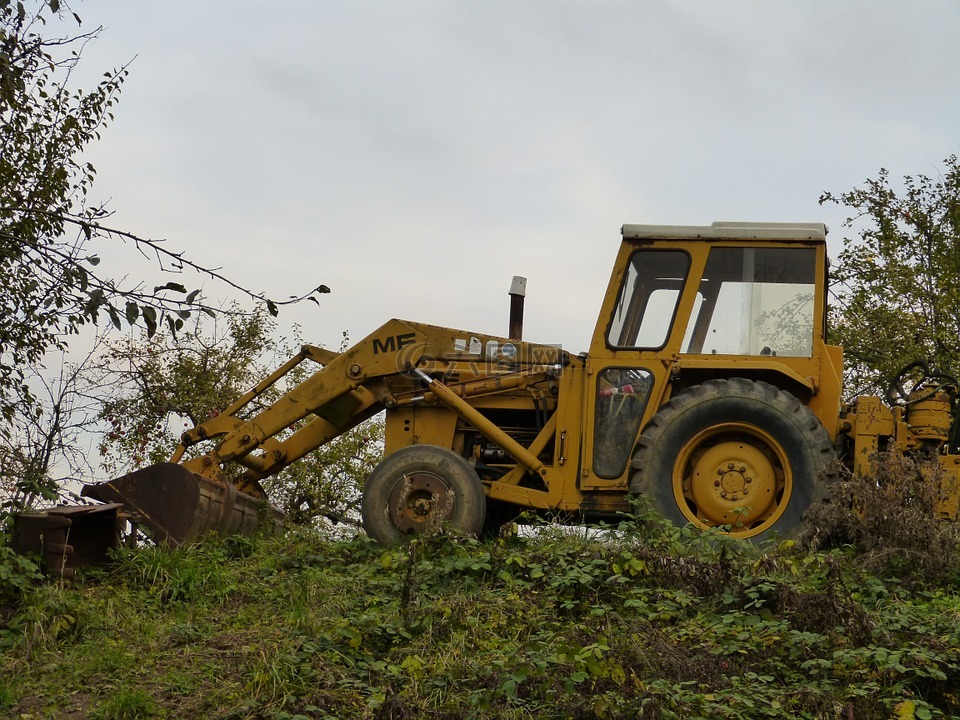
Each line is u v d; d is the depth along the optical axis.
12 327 8.87
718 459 8.31
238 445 8.93
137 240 5.26
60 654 6.24
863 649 5.71
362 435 13.52
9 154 9.36
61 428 9.83
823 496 7.98
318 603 6.86
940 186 14.73
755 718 5.31
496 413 9.18
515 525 7.85
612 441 8.48
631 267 8.62
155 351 13.39
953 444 8.57
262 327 14.18
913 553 7.14
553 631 6.23
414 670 5.53
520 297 9.45
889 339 14.20
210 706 5.59
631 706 5.27
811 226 8.49
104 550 7.57
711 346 8.46
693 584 6.68
